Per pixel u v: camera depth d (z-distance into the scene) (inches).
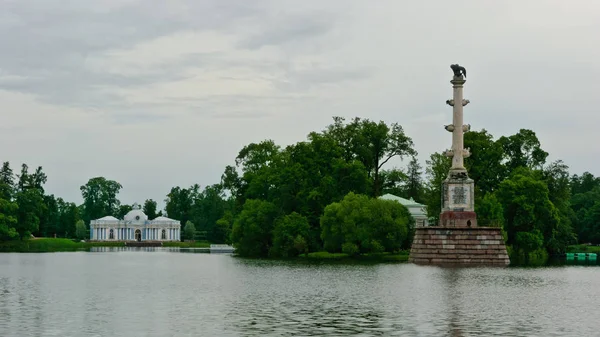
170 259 6983.3
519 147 6899.6
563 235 6742.1
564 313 2596.0
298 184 6879.9
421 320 2431.1
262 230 6919.3
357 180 6791.3
